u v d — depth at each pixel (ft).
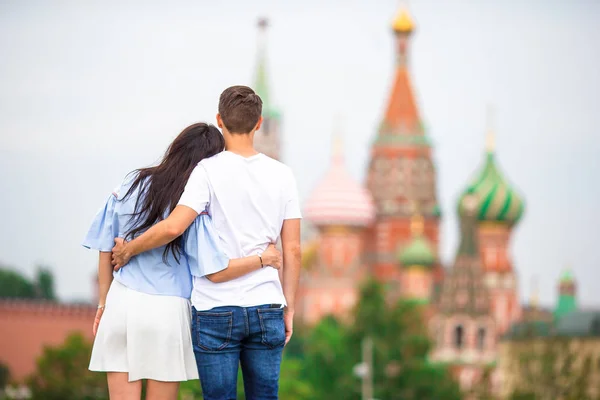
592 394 570.05
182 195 41.98
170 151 43.37
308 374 490.08
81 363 420.77
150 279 43.04
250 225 42.09
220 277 41.57
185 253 43.24
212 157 42.55
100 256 43.75
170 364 42.93
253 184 42.24
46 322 617.62
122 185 43.29
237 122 42.45
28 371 615.57
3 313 620.90
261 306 41.73
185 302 43.37
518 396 527.81
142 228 42.93
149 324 42.68
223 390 41.75
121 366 43.09
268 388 42.24
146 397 43.47
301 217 42.98
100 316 44.01
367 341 484.33
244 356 42.24
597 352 602.85
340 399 464.24
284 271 42.78
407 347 493.36
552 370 548.72
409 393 476.13
